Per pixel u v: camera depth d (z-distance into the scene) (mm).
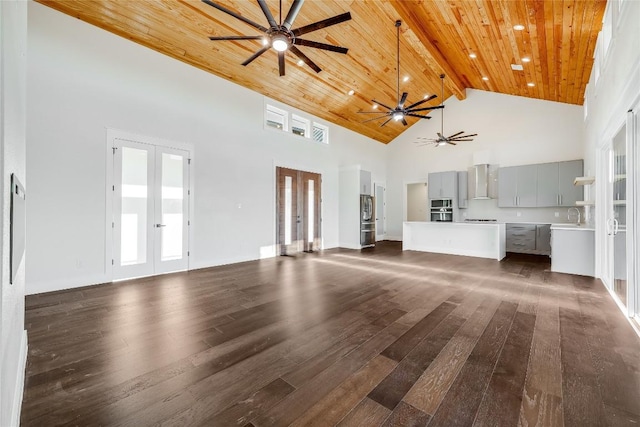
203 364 1966
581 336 2381
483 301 3289
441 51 5664
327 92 6539
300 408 1538
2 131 890
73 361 1991
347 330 2512
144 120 4402
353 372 1875
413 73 6559
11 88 1116
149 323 2646
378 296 3475
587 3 3359
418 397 1625
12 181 1140
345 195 7984
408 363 1980
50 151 3604
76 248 3811
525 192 6957
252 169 5906
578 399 1601
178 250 4816
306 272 4773
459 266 5301
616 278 3455
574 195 6352
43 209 3566
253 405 1562
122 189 4215
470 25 4457
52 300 3271
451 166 8398
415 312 2943
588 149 5602
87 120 3881
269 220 6254
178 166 4801
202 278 4336
